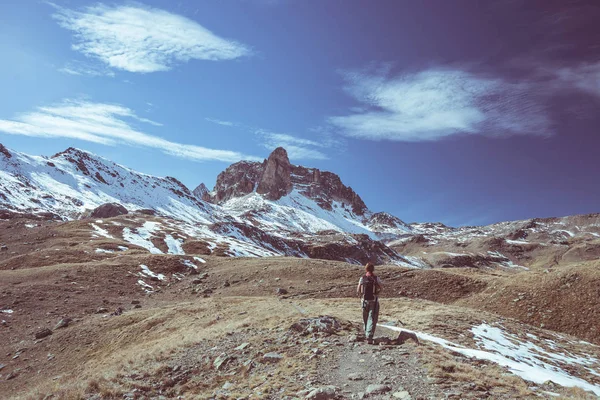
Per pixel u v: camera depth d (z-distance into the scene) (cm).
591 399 1106
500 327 2833
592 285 4338
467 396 934
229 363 1470
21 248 9712
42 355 3441
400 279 6331
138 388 1273
